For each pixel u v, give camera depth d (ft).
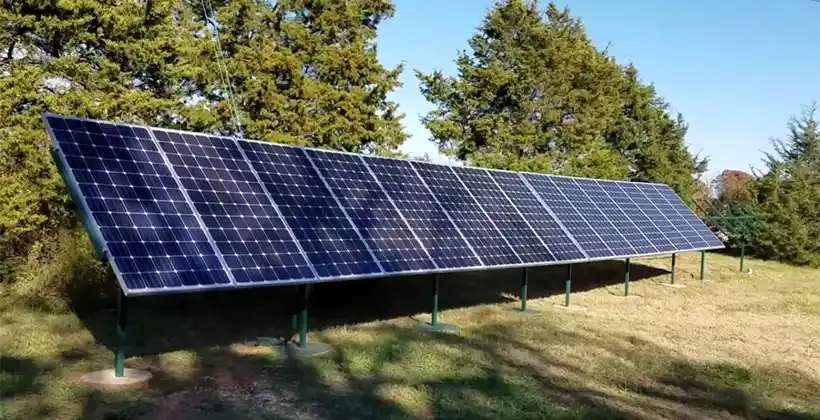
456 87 87.86
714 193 147.95
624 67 118.11
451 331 37.63
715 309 50.80
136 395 24.06
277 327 36.78
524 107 87.25
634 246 52.54
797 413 25.98
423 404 24.49
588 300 52.21
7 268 43.75
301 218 31.53
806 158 99.14
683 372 31.14
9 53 49.14
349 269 30.58
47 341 31.01
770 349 37.24
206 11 68.90
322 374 27.86
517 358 32.24
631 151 114.83
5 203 42.37
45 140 46.21
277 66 66.49
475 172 48.32
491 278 62.23
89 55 50.08
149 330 34.63
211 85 64.03
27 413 21.54
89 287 39.78
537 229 45.68
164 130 29.89
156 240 24.64
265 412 22.76
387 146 76.84
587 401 25.75
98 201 24.12
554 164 91.86
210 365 28.71
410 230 36.52
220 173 30.27
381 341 34.32
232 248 26.96
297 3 70.28
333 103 69.92
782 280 72.23
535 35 89.45
